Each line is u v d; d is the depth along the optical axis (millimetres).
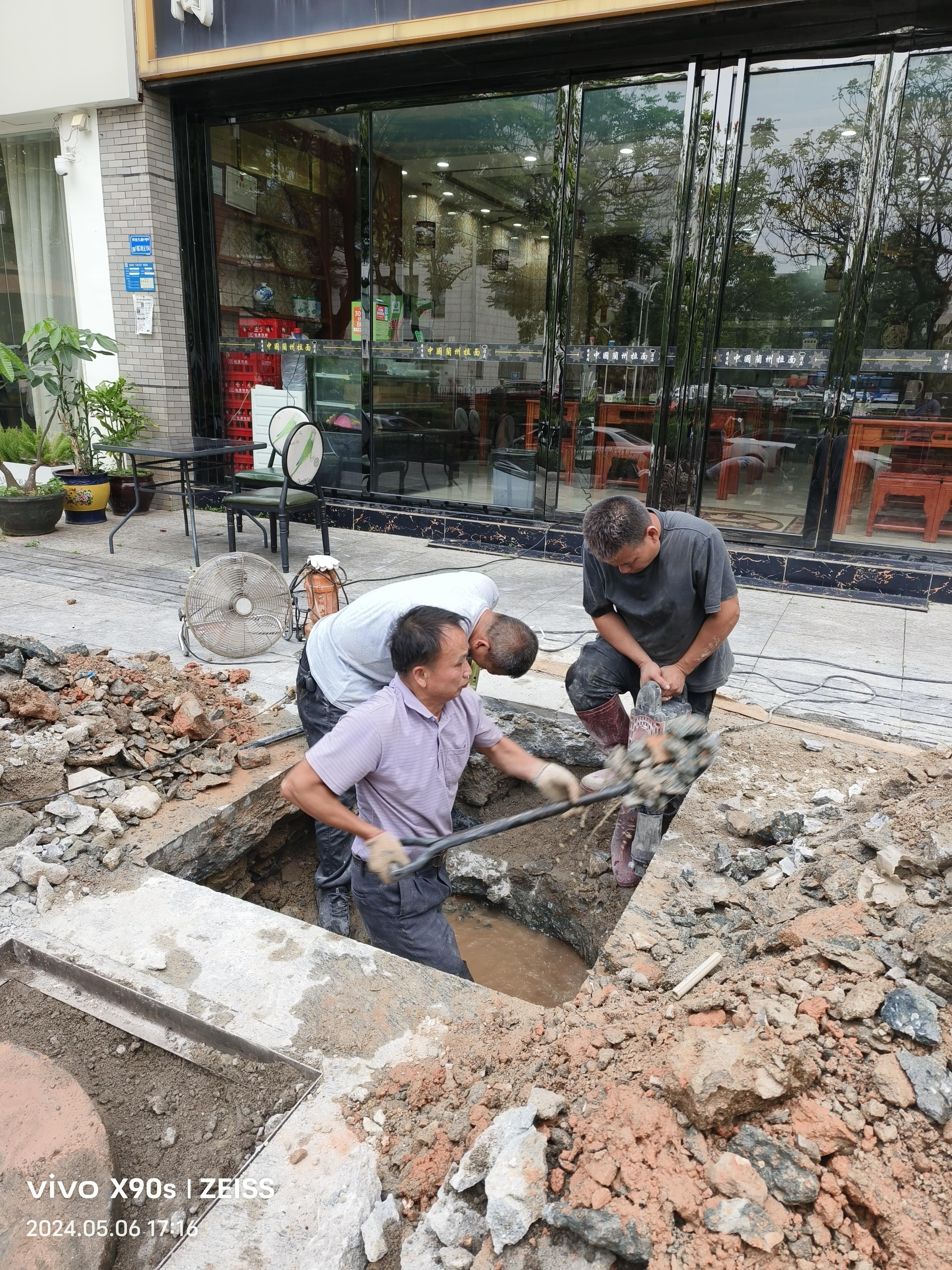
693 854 2959
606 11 6125
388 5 6852
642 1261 1461
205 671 4586
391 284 8094
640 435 7281
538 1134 1668
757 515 7035
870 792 3266
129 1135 1983
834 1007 1924
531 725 4184
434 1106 1938
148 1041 2225
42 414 10016
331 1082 2008
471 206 7551
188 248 8789
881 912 2301
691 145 6520
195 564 6883
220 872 3367
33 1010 2332
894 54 5848
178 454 6426
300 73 7512
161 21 7762
